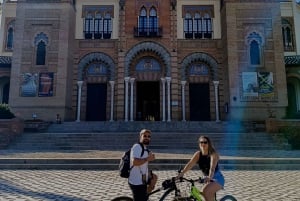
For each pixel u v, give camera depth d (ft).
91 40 94.73
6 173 35.78
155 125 76.23
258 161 40.70
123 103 90.68
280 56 86.89
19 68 87.25
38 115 85.05
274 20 88.58
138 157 15.46
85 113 91.91
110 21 96.73
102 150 54.19
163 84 91.86
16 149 57.26
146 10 95.86
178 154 47.42
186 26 96.68
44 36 89.25
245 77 85.76
